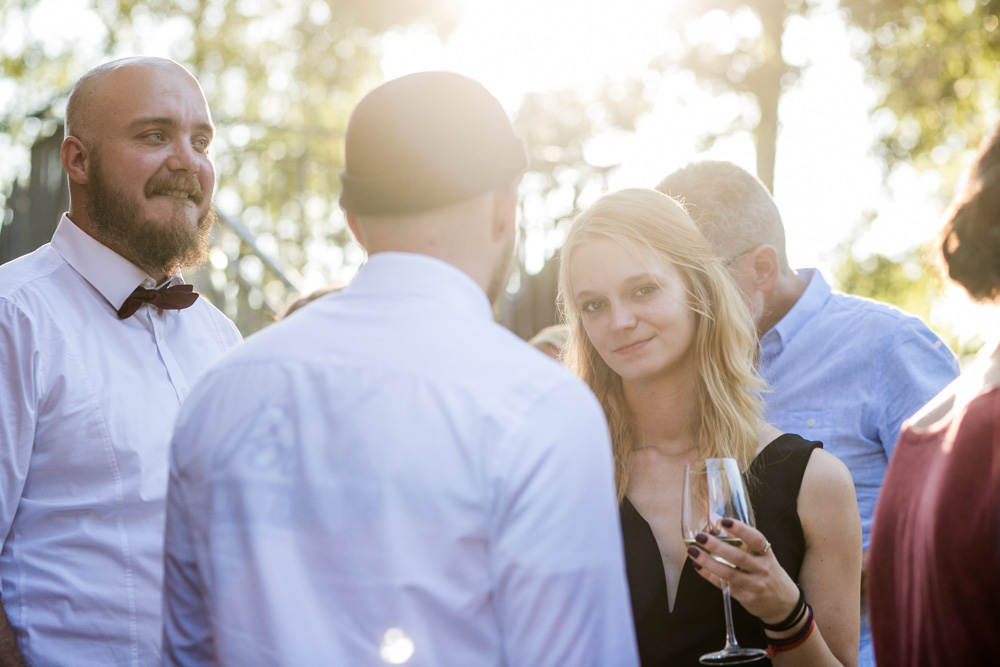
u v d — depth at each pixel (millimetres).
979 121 12812
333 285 3184
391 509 1495
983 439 1496
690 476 2086
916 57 12672
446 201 1636
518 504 1485
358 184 1657
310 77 16875
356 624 1487
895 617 1690
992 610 1460
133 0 17062
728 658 2014
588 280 2412
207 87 17109
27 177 6391
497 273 1745
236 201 10258
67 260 2678
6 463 2410
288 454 1562
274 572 1524
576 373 2592
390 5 14766
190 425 1666
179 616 1687
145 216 2695
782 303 3160
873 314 3105
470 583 1488
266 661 1509
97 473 2512
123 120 2686
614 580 1535
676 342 2391
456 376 1541
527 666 1463
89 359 2576
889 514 1723
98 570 2477
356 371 1564
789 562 2275
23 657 2367
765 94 12945
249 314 6480
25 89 16906
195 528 1636
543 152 8039
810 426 3088
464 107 1650
